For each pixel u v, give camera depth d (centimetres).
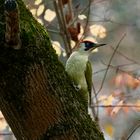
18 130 713
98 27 1348
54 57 723
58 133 695
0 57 691
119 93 1360
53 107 699
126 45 2441
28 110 697
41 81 698
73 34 1313
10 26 661
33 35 705
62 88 711
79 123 710
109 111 1309
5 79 695
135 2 2545
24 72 694
